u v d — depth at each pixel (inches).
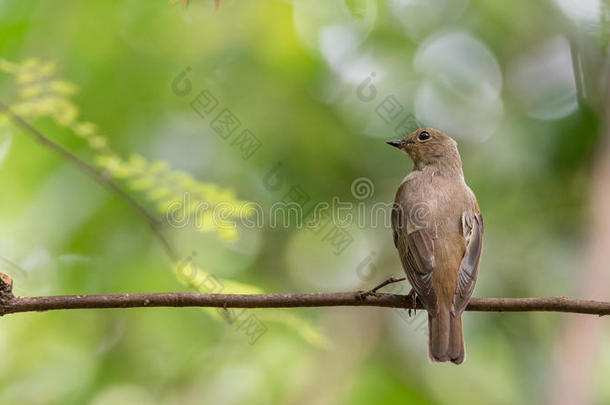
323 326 456.1
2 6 430.0
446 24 518.3
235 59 486.6
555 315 456.4
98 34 453.1
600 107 496.1
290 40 485.1
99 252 426.9
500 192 488.1
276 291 477.4
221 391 433.4
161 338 450.6
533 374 444.1
